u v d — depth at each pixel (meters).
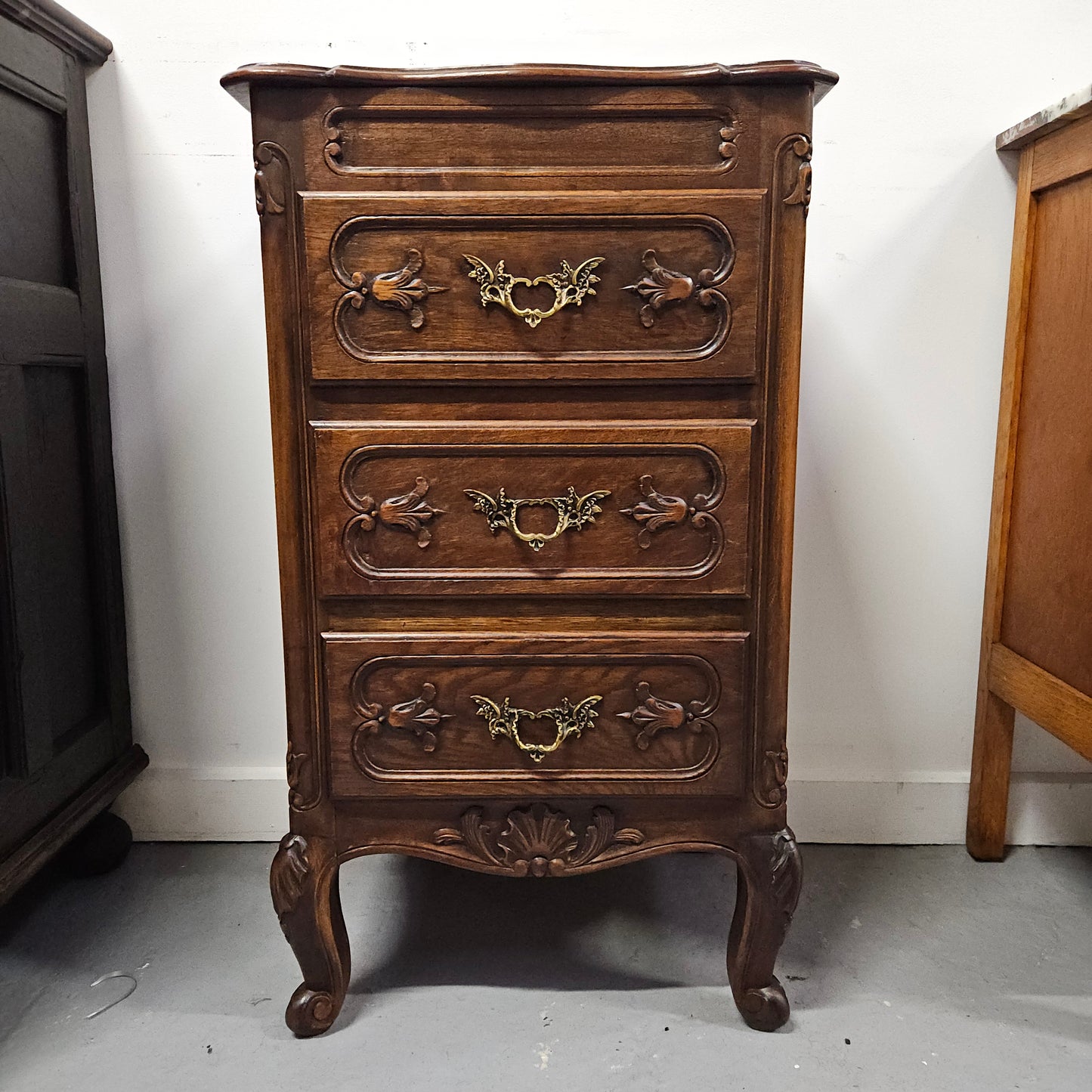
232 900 1.29
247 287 1.34
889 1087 0.95
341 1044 1.01
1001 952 1.17
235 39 1.29
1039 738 1.46
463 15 1.29
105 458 1.33
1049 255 1.22
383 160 0.87
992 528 1.36
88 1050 1.00
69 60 1.23
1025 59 1.29
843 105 1.30
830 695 1.44
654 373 0.90
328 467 0.91
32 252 1.17
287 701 0.97
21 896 1.30
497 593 0.94
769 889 0.99
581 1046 1.00
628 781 0.97
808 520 1.40
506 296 0.88
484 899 1.29
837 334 1.35
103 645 1.33
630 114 0.87
